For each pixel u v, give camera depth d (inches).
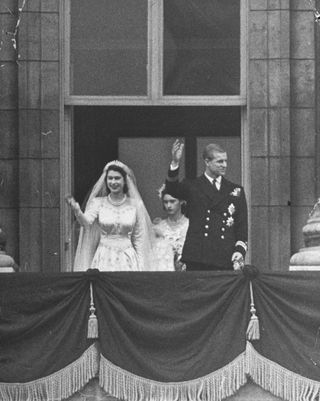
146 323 1017.5
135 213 1101.7
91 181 1180.5
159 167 1184.8
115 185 1100.5
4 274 1021.2
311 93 1182.9
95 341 1018.7
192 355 1015.6
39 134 1175.6
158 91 1192.2
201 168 1186.6
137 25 1195.9
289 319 1018.7
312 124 1181.1
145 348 1016.9
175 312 1018.7
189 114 1191.6
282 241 1170.6
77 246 1123.3
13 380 1012.5
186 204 1114.1
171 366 1012.5
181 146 1091.9
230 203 1090.7
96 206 1101.7
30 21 1181.7
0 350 1016.2
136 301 1018.7
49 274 1021.2
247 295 1019.9
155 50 1195.3
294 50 1186.6
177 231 1120.2
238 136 1188.5
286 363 1015.6
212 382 1013.8
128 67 1194.6
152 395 1011.9
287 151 1176.2
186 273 1020.5
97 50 1194.0
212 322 1017.5
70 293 1019.9
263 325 1018.7
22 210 1167.6
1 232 1082.7
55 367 1015.0
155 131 1187.3
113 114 1190.3
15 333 1015.6
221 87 1193.4
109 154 1187.3
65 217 1172.5
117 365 1013.8
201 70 1194.0
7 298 1019.3
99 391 1016.9
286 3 1184.8
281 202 1172.5
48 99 1177.4
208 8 1195.3
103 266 1095.6
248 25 1187.9
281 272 1022.4
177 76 1194.6
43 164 1173.1
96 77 1192.2
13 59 1180.5
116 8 1197.1
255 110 1180.5
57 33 1183.6
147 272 1021.2
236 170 1185.4
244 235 1090.7
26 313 1019.3
